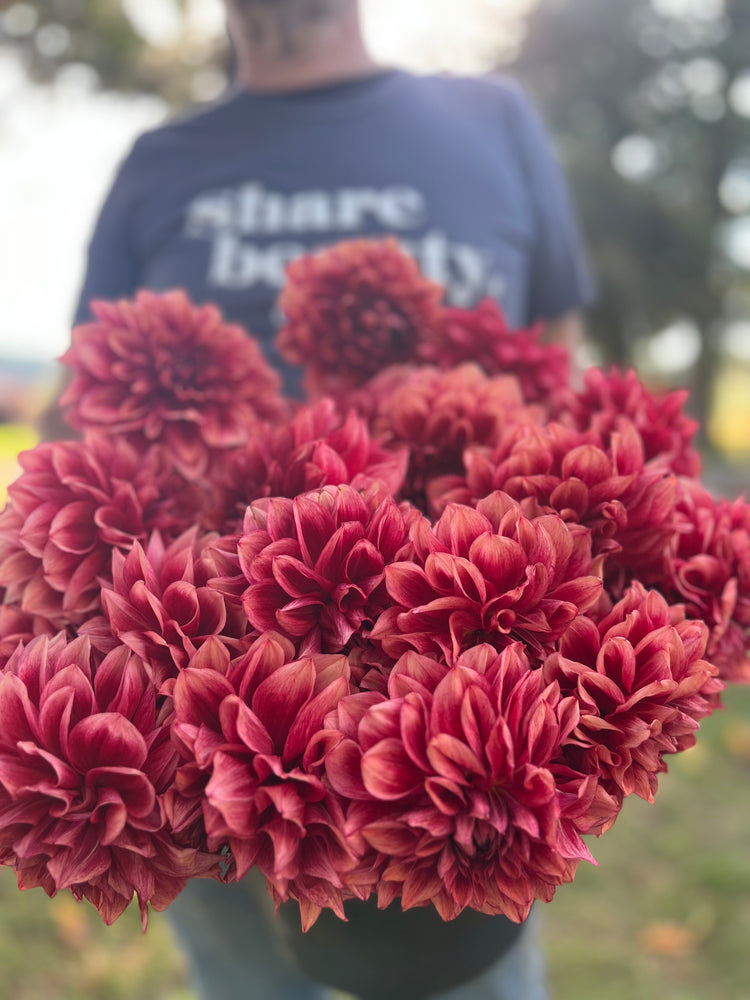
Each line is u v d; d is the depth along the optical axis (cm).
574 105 957
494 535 38
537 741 35
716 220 977
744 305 1028
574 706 36
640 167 992
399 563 37
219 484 48
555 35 920
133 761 36
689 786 183
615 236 891
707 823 168
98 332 54
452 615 37
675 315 973
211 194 81
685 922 139
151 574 40
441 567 37
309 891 36
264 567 38
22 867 37
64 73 355
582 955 132
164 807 35
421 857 36
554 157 92
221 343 56
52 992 127
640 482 45
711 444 1022
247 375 57
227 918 65
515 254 84
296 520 38
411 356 64
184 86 355
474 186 81
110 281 86
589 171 877
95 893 38
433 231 79
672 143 1016
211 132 83
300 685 36
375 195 79
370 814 35
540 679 36
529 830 34
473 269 79
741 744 197
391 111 81
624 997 124
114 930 142
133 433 53
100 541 46
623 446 45
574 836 36
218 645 37
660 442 53
